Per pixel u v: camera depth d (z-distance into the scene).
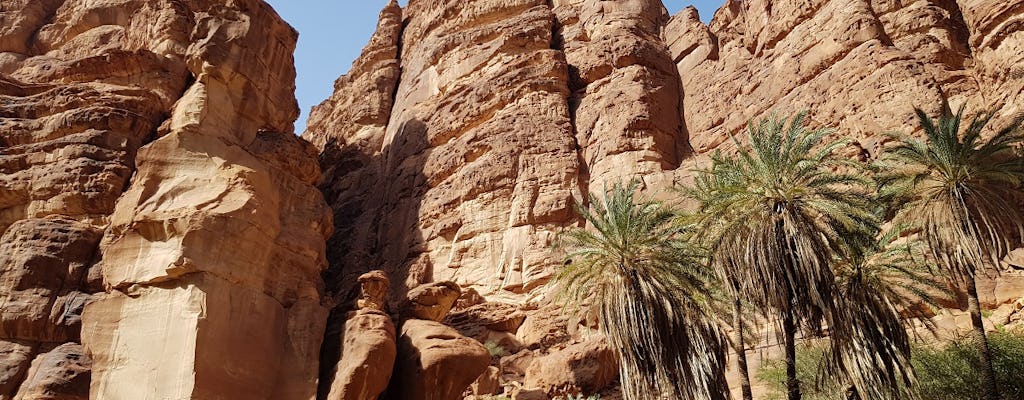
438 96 48.62
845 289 18.83
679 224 19.05
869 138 31.06
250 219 28.20
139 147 31.58
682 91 43.16
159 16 37.53
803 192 17.62
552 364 26.78
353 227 46.09
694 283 18.77
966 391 19.80
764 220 17.66
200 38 33.44
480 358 26.14
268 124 33.69
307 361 26.25
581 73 43.84
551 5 51.84
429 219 40.53
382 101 55.06
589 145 39.62
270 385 25.86
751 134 19.06
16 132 31.73
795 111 35.12
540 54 44.59
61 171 30.02
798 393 16.75
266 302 27.23
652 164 37.06
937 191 19.73
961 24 34.22
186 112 30.88
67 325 26.30
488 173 39.28
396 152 47.41
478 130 42.47
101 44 44.31
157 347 24.80
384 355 25.28
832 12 36.81
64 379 24.34
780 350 23.23
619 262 18.70
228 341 25.36
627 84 41.44
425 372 25.23
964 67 32.19
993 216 19.22
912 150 20.12
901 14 35.28
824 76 34.91
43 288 26.91
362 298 28.25
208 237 26.80
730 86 40.19
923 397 19.55
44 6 48.56
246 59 33.19
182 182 28.81
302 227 31.34
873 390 17.17
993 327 22.25
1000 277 23.55
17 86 33.91
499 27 49.03
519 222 36.75
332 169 52.62
